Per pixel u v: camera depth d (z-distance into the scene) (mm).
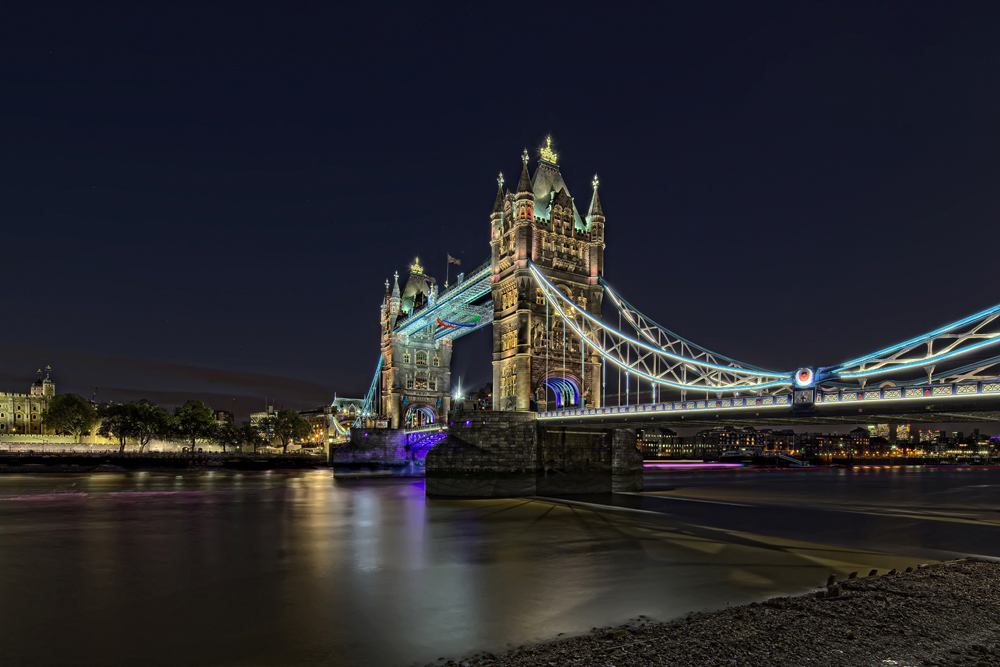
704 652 17672
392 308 133000
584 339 72688
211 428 181875
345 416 174750
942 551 37031
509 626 21656
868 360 41250
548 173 87562
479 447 69438
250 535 42406
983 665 16672
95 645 20125
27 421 190625
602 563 32625
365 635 20906
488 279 92438
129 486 88125
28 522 48781
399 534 42812
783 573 29953
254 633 21219
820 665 16672
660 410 56250
